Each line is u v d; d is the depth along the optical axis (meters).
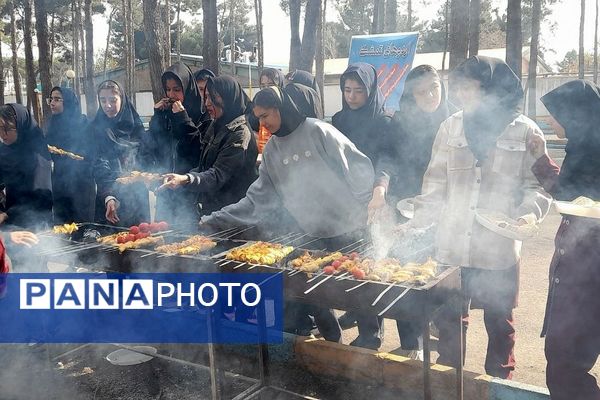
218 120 3.72
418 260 3.00
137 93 30.86
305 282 2.64
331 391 3.27
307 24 8.62
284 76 5.20
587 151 2.28
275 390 3.20
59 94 4.98
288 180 3.30
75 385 3.45
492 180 2.78
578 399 2.26
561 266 2.32
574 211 2.14
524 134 2.71
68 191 4.91
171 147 4.79
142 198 4.85
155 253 3.10
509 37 10.35
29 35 16.28
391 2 13.02
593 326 2.22
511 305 2.89
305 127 3.16
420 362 3.11
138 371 3.62
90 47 21.42
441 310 3.01
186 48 44.84
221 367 3.31
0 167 3.91
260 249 2.99
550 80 22.77
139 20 41.25
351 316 4.27
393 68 8.06
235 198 3.77
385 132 3.56
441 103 3.48
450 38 7.93
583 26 19.56
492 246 2.80
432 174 2.97
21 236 3.34
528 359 3.50
